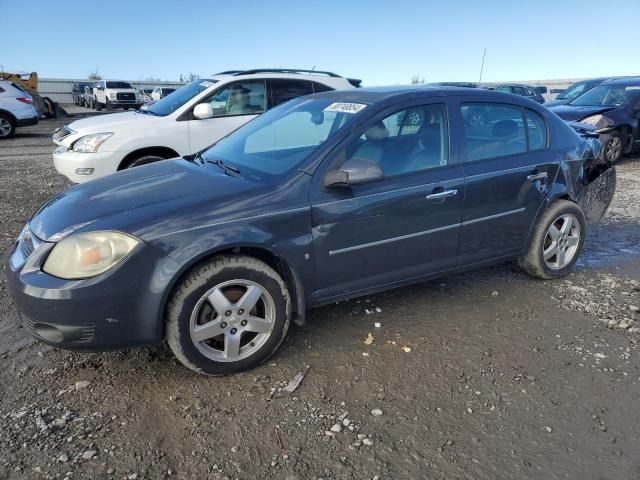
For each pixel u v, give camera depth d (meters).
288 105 4.29
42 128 20.39
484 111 3.98
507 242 4.14
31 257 2.82
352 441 2.54
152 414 2.72
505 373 3.13
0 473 2.30
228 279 2.95
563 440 2.57
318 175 3.22
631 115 10.45
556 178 4.29
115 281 2.69
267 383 3.01
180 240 2.81
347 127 3.38
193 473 2.34
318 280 3.30
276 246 3.05
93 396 2.87
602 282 4.53
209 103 7.13
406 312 3.90
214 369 3.00
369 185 3.37
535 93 20.88
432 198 3.58
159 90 37.31
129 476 2.31
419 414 2.75
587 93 11.66
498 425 2.67
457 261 3.90
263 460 2.42
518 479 2.33
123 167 6.65
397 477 2.32
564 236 4.48
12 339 3.48
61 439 2.52
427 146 3.67
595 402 2.87
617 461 2.44
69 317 2.67
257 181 3.23
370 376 3.08
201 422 2.67
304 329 3.64
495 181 3.88
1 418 2.67
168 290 2.80
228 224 2.93
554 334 3.60
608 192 5.01
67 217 2.97
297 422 2.68
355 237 3.34
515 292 4.27
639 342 3.50
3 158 11.77
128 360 3.22
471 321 3.77
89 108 39.22
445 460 2.43
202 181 3.32
